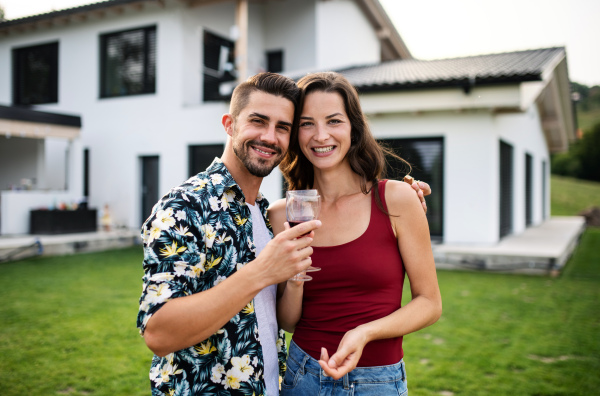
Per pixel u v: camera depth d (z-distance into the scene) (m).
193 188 1.36
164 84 11.48
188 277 1.25
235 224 1.41
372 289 1.49
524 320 4.60
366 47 14.45
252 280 1.22
